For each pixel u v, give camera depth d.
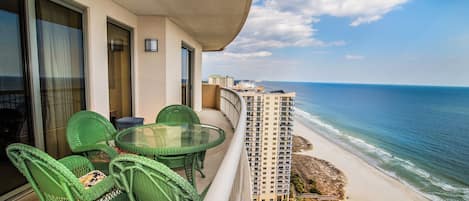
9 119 1.96
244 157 1.15
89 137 2.04
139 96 4.11
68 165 1.51
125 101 3.87
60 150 2.47
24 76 2.05
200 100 7.73
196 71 7.00
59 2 2.38
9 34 1.93
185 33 5.47
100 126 2.15
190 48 6.35
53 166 1.03
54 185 1.10
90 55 2.80
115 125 3.51
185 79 6.05
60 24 2.45
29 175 1.16
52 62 2.36
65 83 2.54
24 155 1.07
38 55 2.18
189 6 3.46
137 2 3.30
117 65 3.60
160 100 4.12
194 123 2.83
